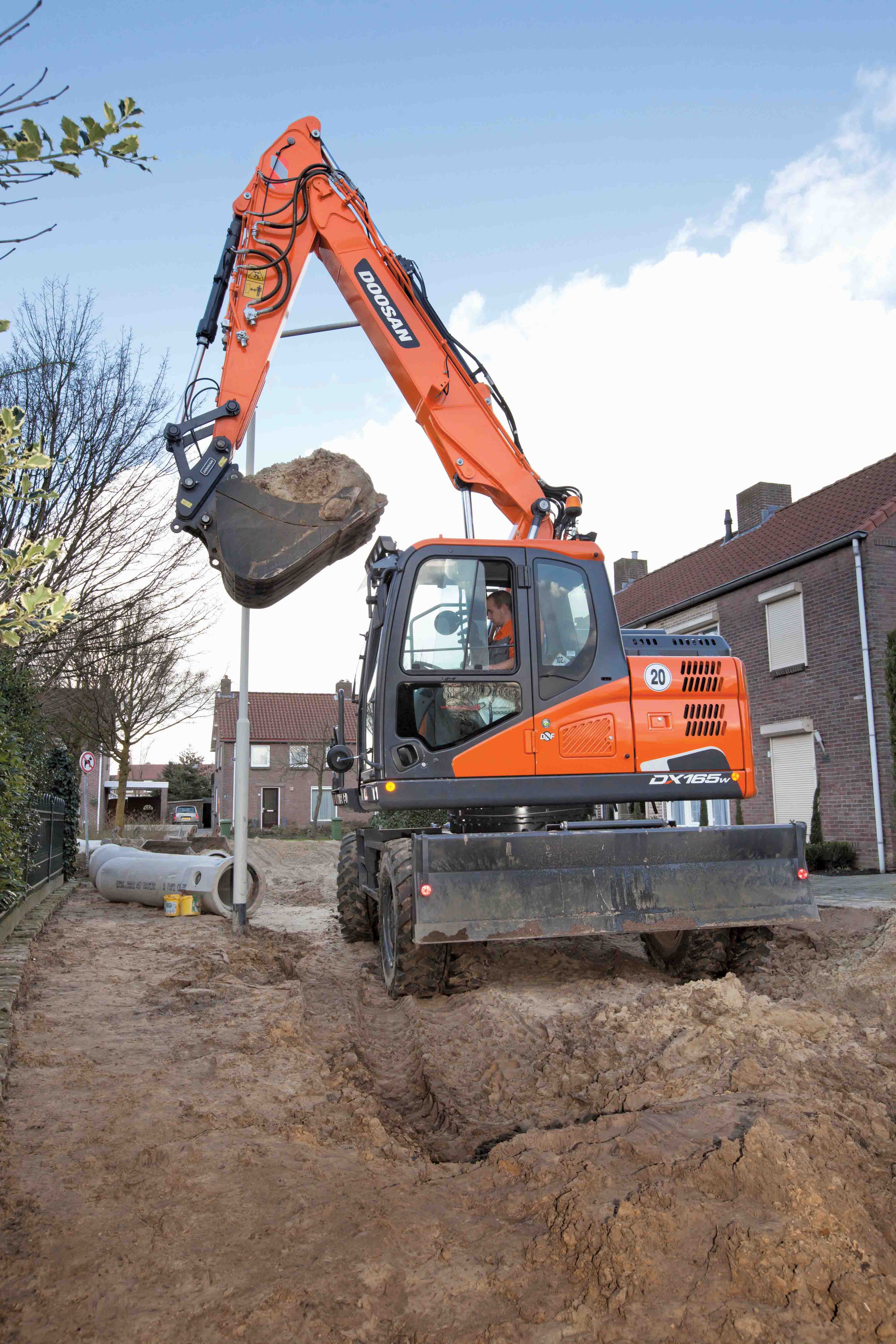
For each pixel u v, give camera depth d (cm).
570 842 589
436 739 628
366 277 759
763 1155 289
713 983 545
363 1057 524
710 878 604
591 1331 228
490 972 673
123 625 1250
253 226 751
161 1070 458
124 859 1245
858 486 1895
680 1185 291
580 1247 264
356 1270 260
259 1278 257
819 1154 305
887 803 1529
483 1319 238
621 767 642
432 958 615
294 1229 285
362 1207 302
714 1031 463
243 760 980
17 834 853
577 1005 580
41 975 711
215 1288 252
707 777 655
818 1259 245
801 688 1734
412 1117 436
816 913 614
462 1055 502
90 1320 237
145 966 758
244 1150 346
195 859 1175
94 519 1111
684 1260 253
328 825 4328
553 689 642
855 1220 268
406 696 629
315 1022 590
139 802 5597
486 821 662
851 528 1666
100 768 3888
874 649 1562
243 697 983
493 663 641
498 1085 454
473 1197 313
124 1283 255
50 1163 339
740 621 1939
